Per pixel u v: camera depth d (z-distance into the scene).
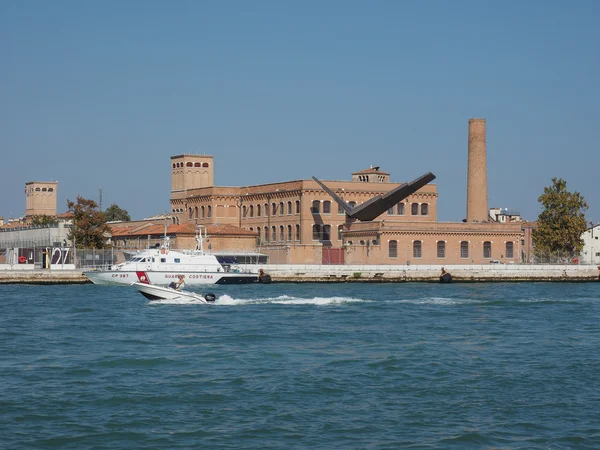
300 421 78.44
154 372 98.88
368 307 170.62
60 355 110.31
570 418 79.94
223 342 121.25
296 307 169.62
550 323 146.50
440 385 92.50
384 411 81.94
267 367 101.75
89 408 82.56
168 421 78.38
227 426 76.88
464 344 120.62
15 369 100.62
